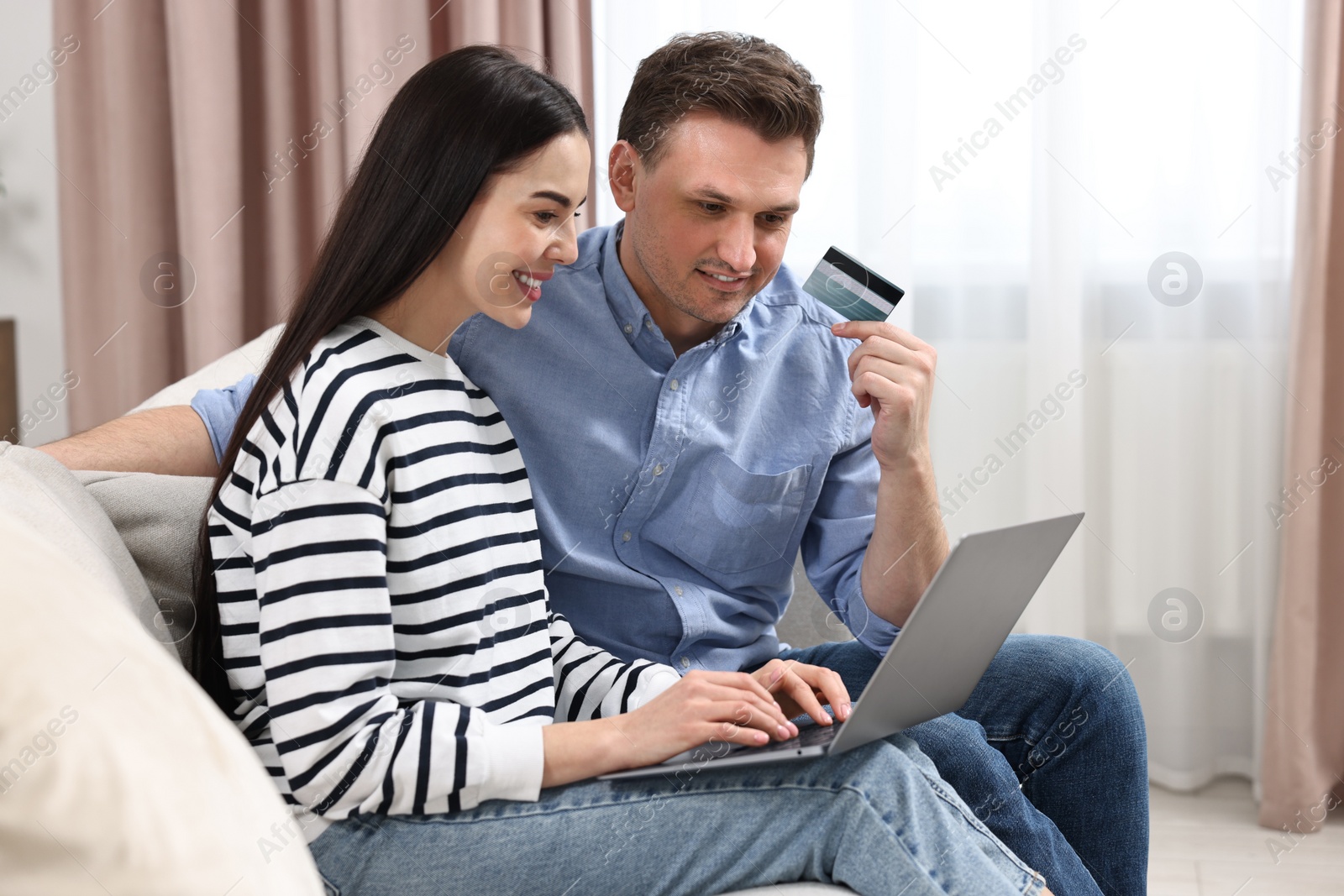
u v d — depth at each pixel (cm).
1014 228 217
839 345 125
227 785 47
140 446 110
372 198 95
